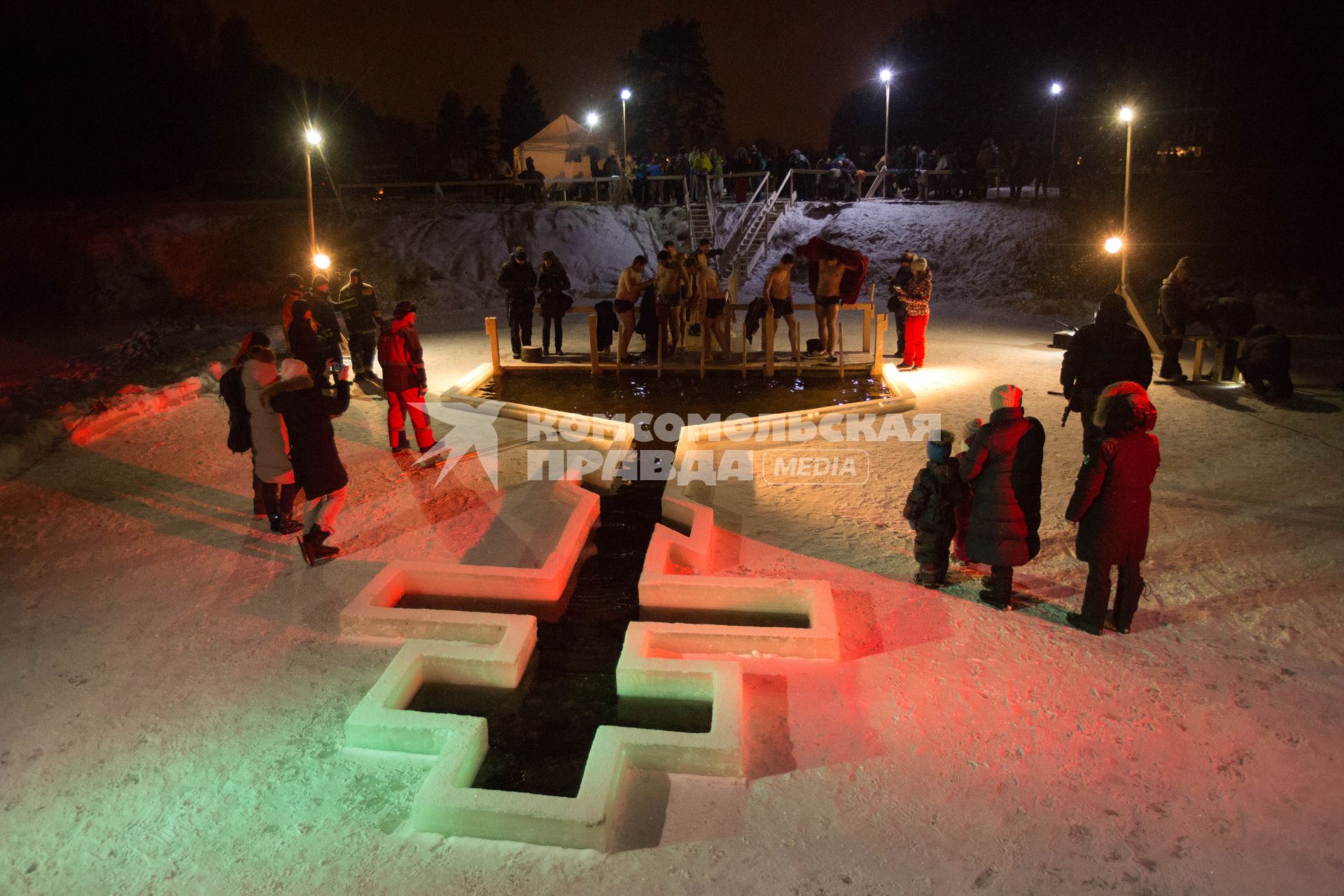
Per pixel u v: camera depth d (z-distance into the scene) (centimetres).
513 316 1371
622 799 416
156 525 748
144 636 566
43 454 930
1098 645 532
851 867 371
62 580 645
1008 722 462
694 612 597
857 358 1386
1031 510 561
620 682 500
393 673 496
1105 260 2188
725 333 1350
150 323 2019
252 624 581
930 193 2714
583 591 635
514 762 451
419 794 397
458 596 623
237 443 730
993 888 358
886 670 513
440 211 2483
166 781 433
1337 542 657
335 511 671
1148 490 520
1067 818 395
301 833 399
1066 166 2847
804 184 2762
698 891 361
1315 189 2347
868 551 674
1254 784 411
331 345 1195
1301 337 1541
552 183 2712
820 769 432
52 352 1716
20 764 446
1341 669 499
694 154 2566
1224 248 2231
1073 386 798
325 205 2559
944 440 591
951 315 1939
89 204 2939
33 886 370
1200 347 1162
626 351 1338
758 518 743
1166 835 383
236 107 4044
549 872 373
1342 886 354
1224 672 500
